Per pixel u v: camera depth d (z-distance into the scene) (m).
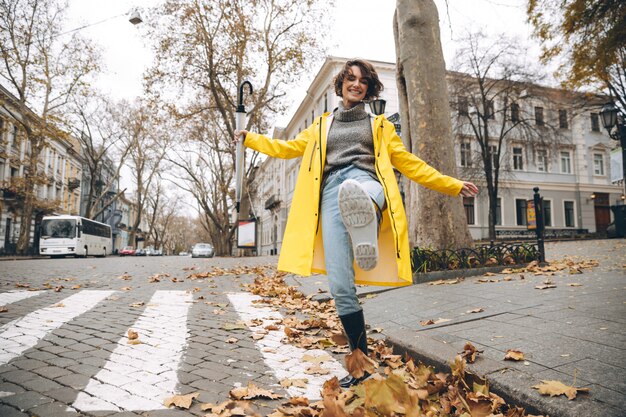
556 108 25.02
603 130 32.53
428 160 7.38
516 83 22.97
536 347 2.49
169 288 6.72
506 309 3.62
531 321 3.11
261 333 3.64
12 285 6.89
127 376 2.48
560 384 1.91
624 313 3.08
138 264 14.00
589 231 31.17
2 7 24.45
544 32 12.96
